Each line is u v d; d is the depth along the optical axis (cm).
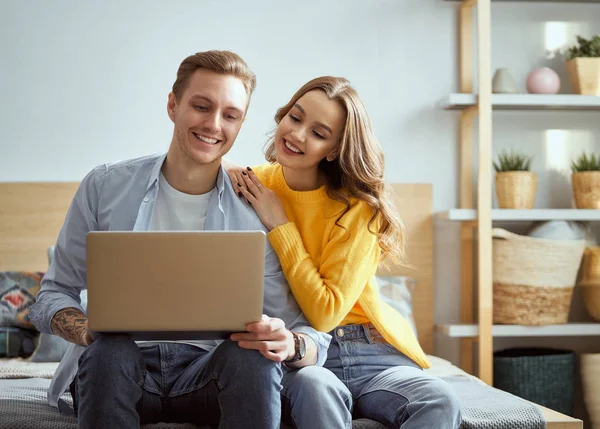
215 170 190
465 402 203
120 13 313
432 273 320
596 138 332
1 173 307
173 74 315
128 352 158
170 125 315
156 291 155
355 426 185
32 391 206
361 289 200
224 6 317
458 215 308
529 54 331
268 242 196
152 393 174
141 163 191
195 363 178
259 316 158
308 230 206
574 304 318
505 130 330
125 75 313
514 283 308
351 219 204
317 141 200
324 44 322
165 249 154
